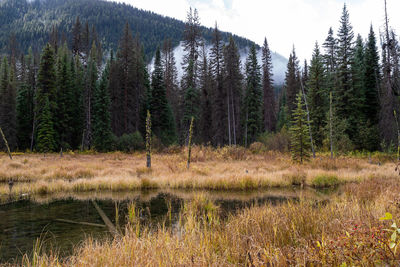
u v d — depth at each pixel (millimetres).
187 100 35438
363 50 37281
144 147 35062
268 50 46031
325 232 3779
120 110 43688
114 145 36469
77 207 8422
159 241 4078
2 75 43031
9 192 10680
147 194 10875
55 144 35219
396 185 9039
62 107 37719
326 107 31891
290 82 44344
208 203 7906
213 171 16734
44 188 11164
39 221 6754
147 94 46125
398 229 2074
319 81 33438
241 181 12742
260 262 2781
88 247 4109
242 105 39750
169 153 30797
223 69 36875
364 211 4742
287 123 42500
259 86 39812
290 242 3816
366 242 2648
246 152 29859
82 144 37719
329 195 10312
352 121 29875
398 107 23500
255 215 5266
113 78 44000
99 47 72625
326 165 19031
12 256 4473
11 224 6477
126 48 43531
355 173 15695
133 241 4047
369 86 32688
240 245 3740
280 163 21250
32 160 22062
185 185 12656
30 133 40000
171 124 44688
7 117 36250
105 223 6559
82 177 14914
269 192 11469
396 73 23859
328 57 36969
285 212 5121
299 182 14047
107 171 16078
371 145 27672
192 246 3848
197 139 39469
